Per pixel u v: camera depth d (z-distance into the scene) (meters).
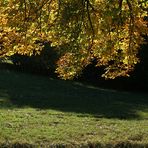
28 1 12.39
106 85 31.66
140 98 27.94
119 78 31.34
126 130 17.81
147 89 31.12
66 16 12.26
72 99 25.06
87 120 19.39
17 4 12.34
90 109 22.47
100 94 27.86
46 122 18.22
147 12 13.23
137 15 12.98
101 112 21.92
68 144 15.09
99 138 16.19
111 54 13.84
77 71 14.13
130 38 13.50
